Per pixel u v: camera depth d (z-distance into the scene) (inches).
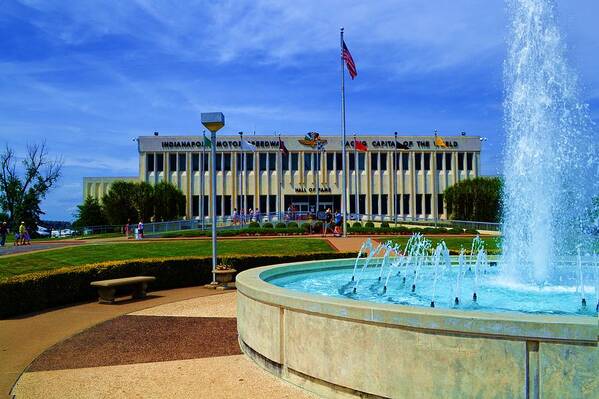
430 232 1552.7
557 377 181.0
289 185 2481.5
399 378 206.7
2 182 2516.0
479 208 2215.8
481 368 190.5
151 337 374.9
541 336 181.8
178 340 362.9
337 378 227.5
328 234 1497.3
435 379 198.4
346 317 222.4
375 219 2409.0
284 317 260.4
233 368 286.5
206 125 641.6
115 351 334.3
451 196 2297.0
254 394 241.4
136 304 538.9
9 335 389.4
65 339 373.4
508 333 185.8
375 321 212.7
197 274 701.9
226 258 716.0
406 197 2502.5
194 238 1395.2
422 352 201.3
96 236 1882.4
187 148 2472.9
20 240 1519.4
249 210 2341.3
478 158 2536.9
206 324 421.1
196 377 271.4
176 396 242.2
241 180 2474.2
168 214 2204.7
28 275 510.0
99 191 2755.9
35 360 314.0
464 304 366.6
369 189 2485.2
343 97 1466.5
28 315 478.0
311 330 240.7
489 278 526.0
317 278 513.3
